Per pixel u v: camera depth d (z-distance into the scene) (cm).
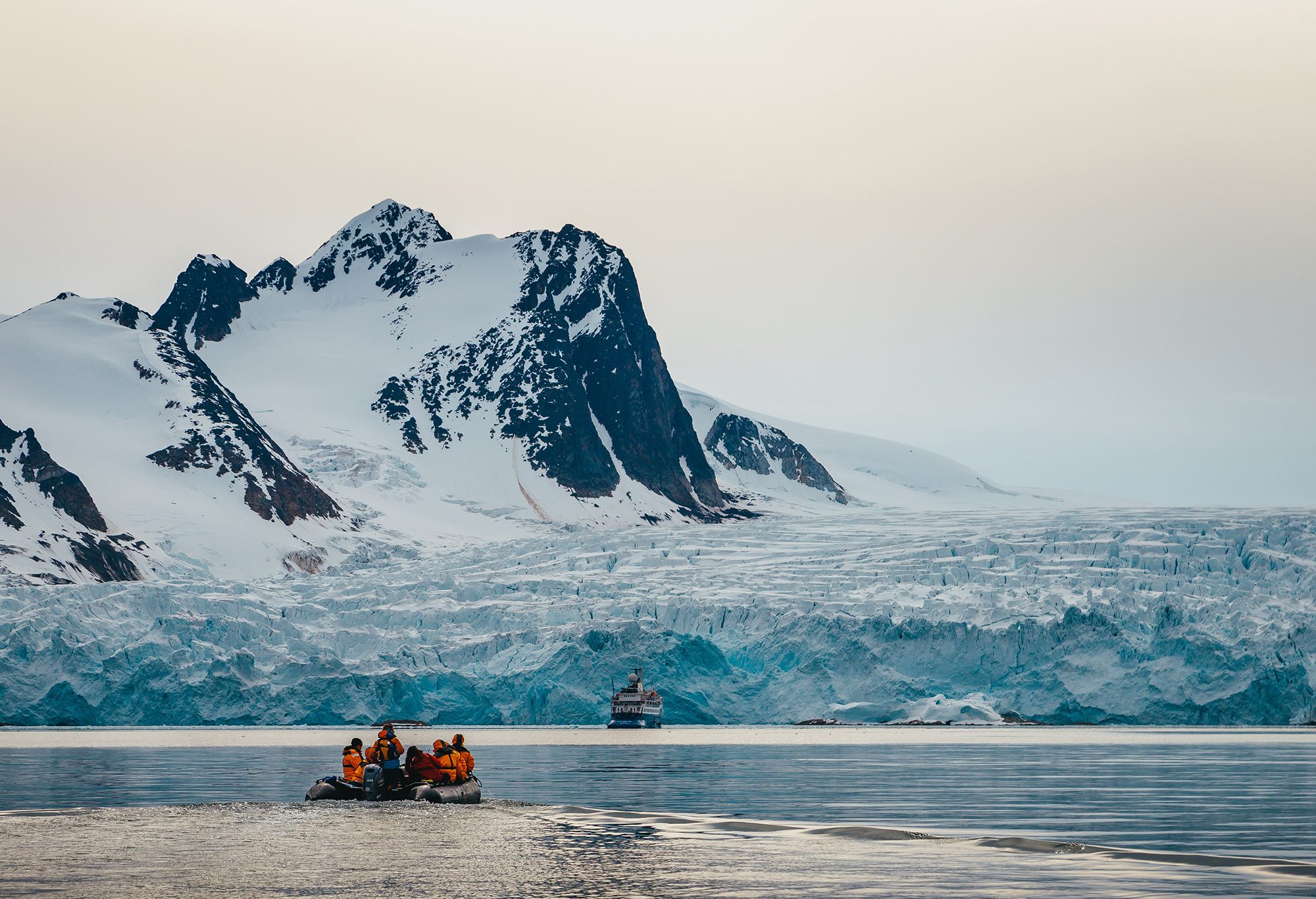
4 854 4069
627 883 3462
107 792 6234
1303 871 3638
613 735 14112
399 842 4306
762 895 3244
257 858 3947
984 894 3262
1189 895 3225
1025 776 7306
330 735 13775
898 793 6169
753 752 10269
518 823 4828
